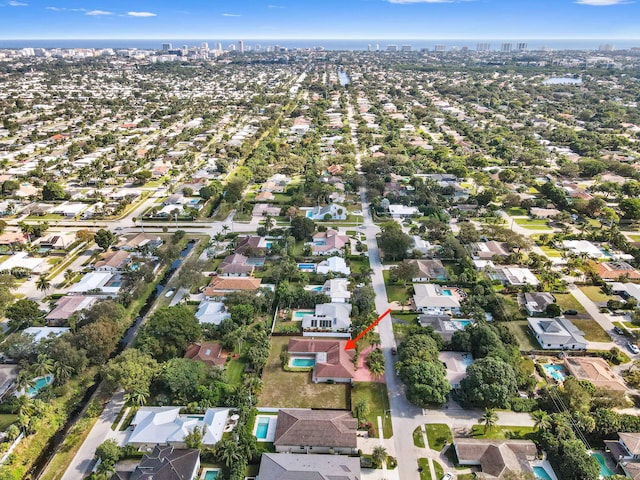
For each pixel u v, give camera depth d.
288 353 140.12
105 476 99.69
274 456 102.62
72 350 130.25
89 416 117.44
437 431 113.75
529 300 165.62
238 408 118.38
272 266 193.12
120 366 122.88
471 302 162.00
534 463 104.19
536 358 139.75
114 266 190.00
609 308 164.75
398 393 126.12
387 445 109.88
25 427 112.81
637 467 99.94
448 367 131.25
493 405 117.31
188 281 174.62
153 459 100.62
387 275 187.62
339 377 129.50
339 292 168.75
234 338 141.00
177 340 137.25
